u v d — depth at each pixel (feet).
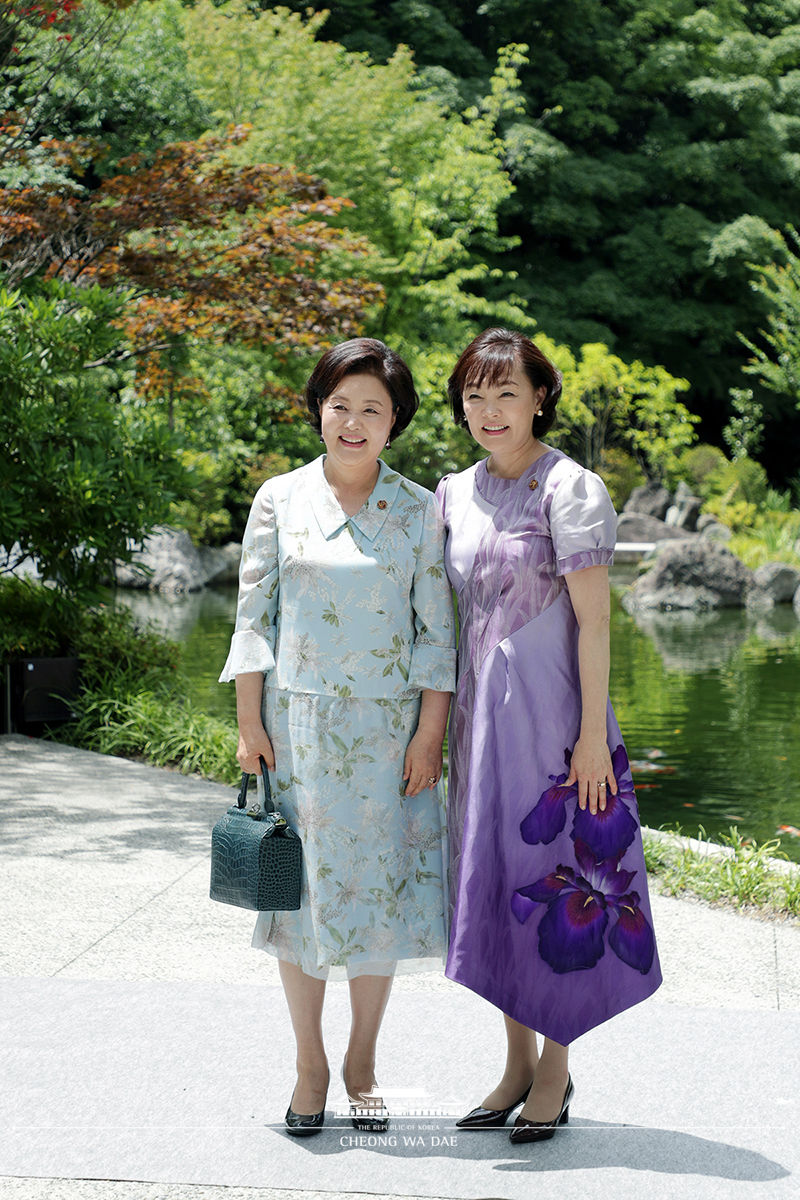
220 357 47.55
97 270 27.22
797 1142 8.02
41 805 16.99
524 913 8.00
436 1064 9.13
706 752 24.95
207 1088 8.66
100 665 23.73
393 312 69.87
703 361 98.27
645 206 98.43
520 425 8.15
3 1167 7.58
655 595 54.13
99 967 11.07
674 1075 9.00
